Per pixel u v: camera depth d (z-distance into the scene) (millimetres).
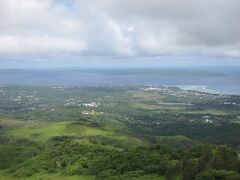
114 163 129500
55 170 142625
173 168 110250
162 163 115188
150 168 117125
